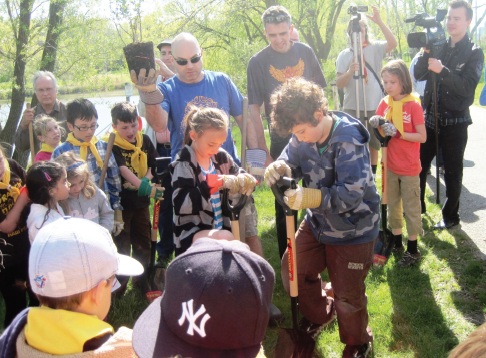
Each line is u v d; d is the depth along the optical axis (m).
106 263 1.63
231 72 15.78
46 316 1.55
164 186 4.34
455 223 5.02
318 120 2.59
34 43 9.09
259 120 4.23
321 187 2.74
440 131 4.82
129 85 7.66
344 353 3.08
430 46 4.57
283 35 4.12
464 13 4.59
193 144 2.87
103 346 1.52
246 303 1.38
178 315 1.41
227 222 2.95
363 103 5.64
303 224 3.10
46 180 2.95
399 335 3.38
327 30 18.64
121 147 3.87
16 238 3.26
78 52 9.43
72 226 1.64
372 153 6.01
